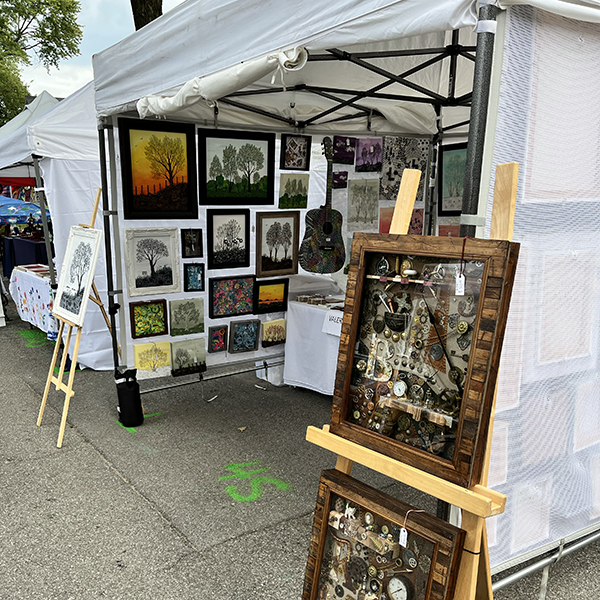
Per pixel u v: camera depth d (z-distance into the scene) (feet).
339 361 5.32
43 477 10.29
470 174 5.34
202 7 8.55
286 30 7.09
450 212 15.93
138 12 21.72
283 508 9.32
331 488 5.27
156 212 12.62
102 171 12.08
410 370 4.82
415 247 4.72
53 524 8.71
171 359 13.48
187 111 12.51
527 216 5.81
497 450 6.10
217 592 7.14
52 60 70.74
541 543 6.88
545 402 6.50
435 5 5.28
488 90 5.19
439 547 4.34
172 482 10.15
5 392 15.10
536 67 5.47
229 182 13.52
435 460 4.50
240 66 7.74
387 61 11.29
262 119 13.74
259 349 15.15
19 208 32.81
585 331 6.73
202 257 13.61
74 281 12.53
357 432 5.15
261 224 14.24
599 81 6.12
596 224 6.53
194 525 8.74
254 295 14.53
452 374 4.50
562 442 6.82
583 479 7.24
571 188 6.14
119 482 10.12
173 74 9.57
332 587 5.32
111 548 8.09
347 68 11.32
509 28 5.16
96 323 16.88
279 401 14.69
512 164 4.49
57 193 16.25
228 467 10.80
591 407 7.08
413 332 4.81
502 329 4.20
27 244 26.13
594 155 6.29
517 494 6.45
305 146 14.35
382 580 4.85
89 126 16.25
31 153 15.75
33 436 12.19
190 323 13.70
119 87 11.13
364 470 10.92
